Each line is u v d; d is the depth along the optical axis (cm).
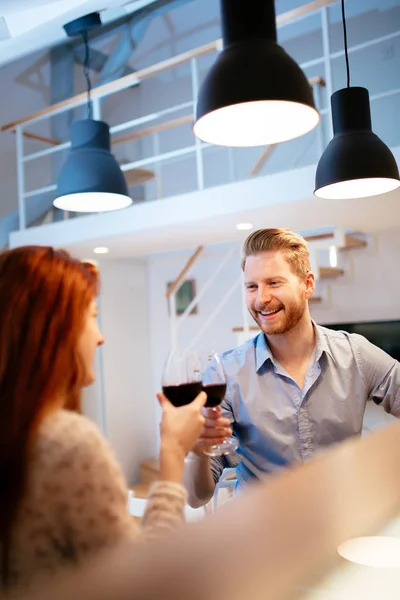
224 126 162
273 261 142
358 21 529
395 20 506
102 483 64
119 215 417
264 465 148
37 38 484
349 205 351
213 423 111
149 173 464
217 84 139
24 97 608
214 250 587
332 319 505
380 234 480
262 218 389
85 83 665
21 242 485
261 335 153
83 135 318
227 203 365
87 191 302
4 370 70
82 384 81
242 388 150
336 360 149
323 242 441
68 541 61
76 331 76
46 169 628
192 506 135
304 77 143
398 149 308
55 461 63
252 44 140
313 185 329
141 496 537
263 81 135
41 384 70
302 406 145
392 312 475
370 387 154
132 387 615
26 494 63
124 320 611
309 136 552
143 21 631
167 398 100
